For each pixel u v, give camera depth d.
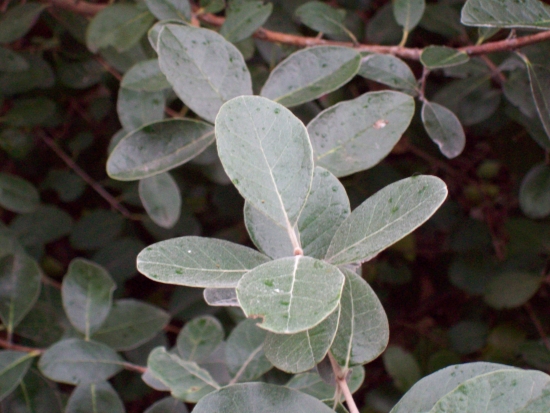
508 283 0.55
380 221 0.25
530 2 0.32
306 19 0.43
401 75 0.38
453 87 0.50
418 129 0.59
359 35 0.53
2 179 0.58
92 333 0.44
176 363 0.34
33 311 0.53
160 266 0.24
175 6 0.39
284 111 0.26
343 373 0.26
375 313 0.27
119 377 0.59
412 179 0.25
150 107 0.41
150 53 0.49
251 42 0.47
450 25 0.50
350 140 0.32
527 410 0.23
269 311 0.21
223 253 0.26
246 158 0.25
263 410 0.25
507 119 0.55
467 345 0.61
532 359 0.52
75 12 0.51
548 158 0.50
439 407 0.23
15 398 0.48
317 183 0.29
